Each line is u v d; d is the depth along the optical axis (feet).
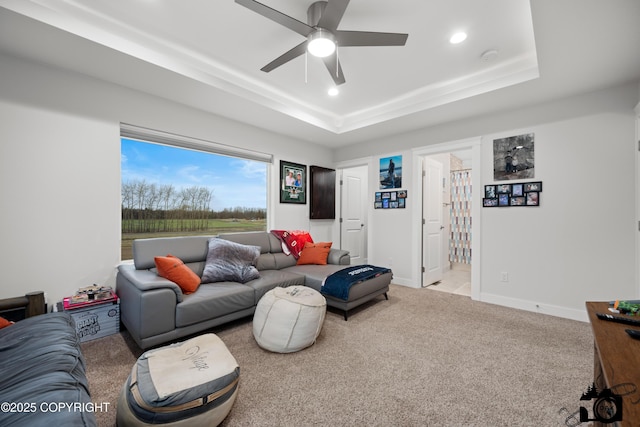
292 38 7.42
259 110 10.77
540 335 7.84
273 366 6.21
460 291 12.66
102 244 8.43
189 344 5.25
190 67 8.29
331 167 16.93
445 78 9.41
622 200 8.42
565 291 9.33
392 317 9.22
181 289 7.70
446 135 12.19
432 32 7.02
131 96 9.01
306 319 6.80
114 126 8.66
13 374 3.46
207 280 8.89
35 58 7.22
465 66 8.63
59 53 7.01
